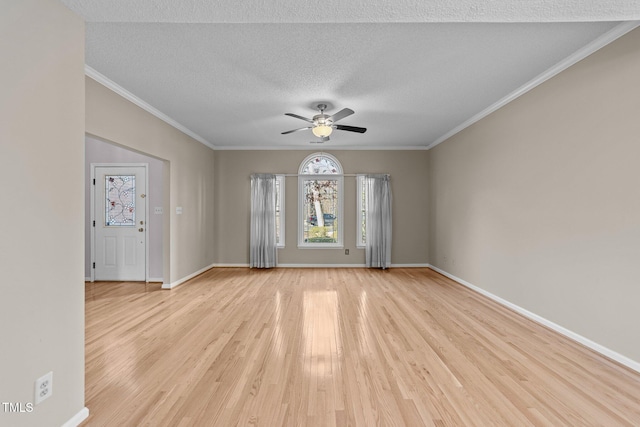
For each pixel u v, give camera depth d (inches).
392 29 101.0
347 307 162.1
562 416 76.1
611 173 104.1
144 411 77.9
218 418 75.2
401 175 275.9
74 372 73.8
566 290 123.3
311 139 251.4
